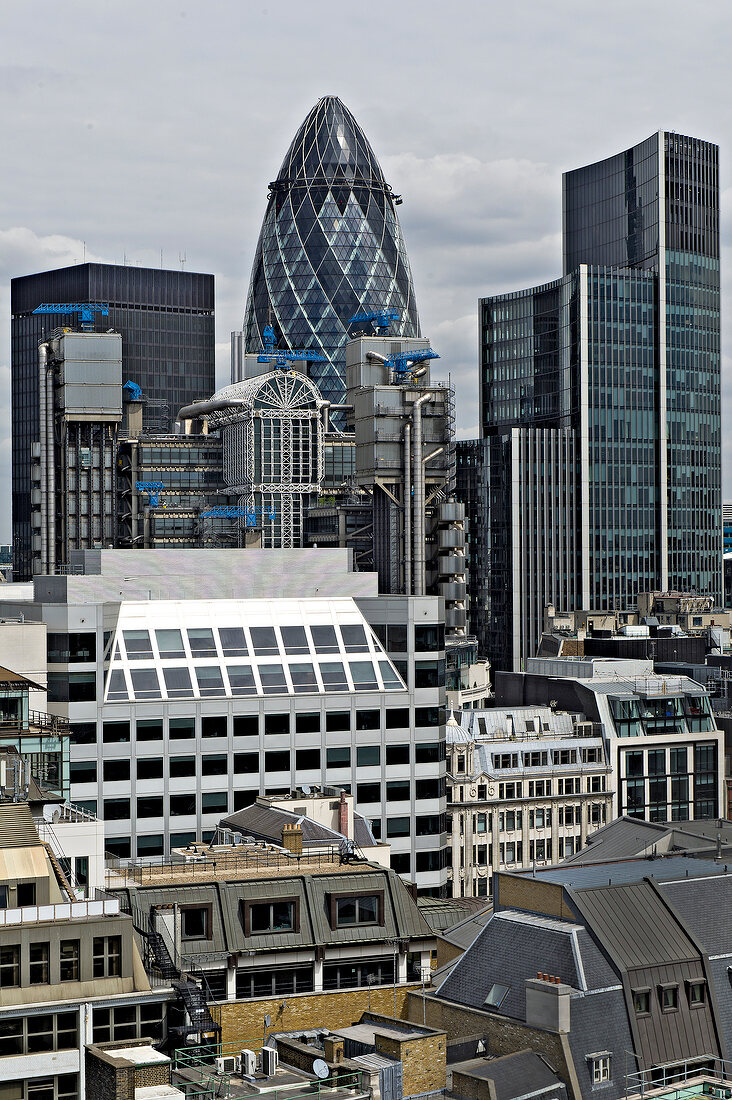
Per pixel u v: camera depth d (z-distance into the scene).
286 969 106.00
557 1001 85.25
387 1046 83.69
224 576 191.00
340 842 124.88
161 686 162.00
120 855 158.50
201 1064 88.00
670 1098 83.69
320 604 176.12
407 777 169.75
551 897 94.81
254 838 130.62
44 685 158.75
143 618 168.38
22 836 96.12
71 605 158.00
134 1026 90.19
